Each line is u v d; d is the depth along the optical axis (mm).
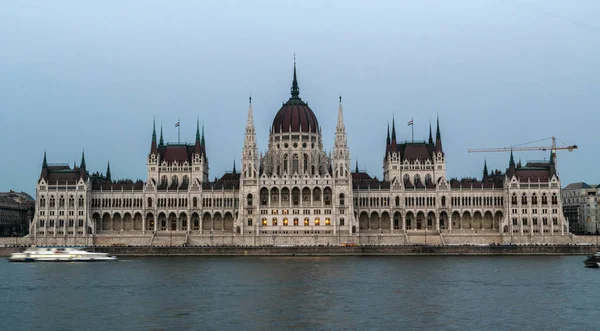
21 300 146000
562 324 122062
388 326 120250
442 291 157125
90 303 142250
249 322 123625
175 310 134625
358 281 174375
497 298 147375
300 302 143000
